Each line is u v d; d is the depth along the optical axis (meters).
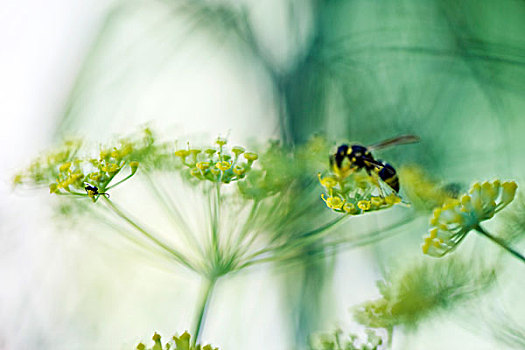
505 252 0.37
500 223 0.37
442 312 0.37
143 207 0.39
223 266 0.36
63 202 0.38
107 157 0.36
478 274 0.37
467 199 0.34
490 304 0.37
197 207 0.37
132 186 0.39
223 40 0.43
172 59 0.43
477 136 0.42
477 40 0.42
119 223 0.38
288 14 0.43
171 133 0.38
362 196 0.36
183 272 0.39
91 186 0.36
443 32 0.42
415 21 0.43
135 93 0.42
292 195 0.37
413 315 0.37
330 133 0.42
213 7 0.43
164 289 0.43
